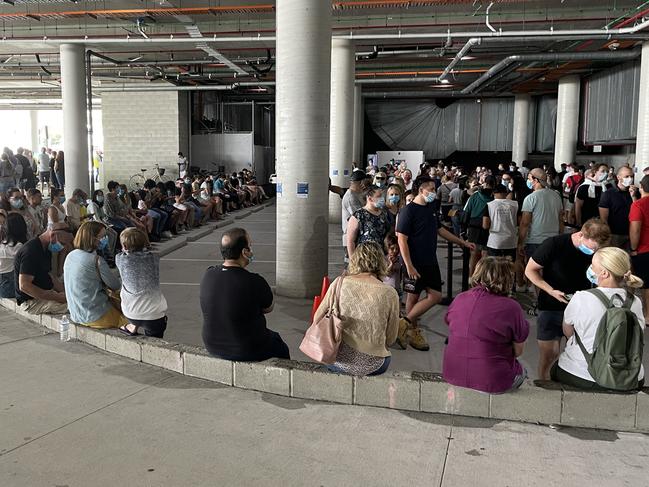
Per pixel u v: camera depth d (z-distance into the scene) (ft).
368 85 85.51
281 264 25.41
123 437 11.50
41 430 11.79
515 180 34.14
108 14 47.09
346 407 13.08
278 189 25.16
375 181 24.79
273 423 12.21
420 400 12.79
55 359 16.37
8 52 65.72
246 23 51.34
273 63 63.93
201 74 73.92
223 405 13.16
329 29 24.09
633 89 58.59
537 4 44.91
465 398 12.54
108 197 35.29
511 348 12.30
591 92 72.54
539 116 94.07
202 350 15.21
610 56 53.36
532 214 21.74
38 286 19.80
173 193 49.52
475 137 99.35
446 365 12.69
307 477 10.00
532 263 13.52
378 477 10.02
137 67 71.26
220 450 10.98
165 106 82.64
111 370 15.46
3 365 15.85
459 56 54.75
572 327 12.32
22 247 19.83
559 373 12.57
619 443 11.38
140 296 16.52
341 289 13.00
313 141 24.32
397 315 13.15
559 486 9.75
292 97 24.11
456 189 41.96
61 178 72.90
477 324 12.17
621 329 11.44
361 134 91.81
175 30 53.06
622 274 11.57
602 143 68.08
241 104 96.17
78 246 17.74
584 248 12.81
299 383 13.56
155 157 83.51
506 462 10.59
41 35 53.36
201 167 86.17
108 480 9.84
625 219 21.57
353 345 12.98
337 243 40.45
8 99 113.91
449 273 23.76
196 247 40.52
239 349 14.14
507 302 12.11
